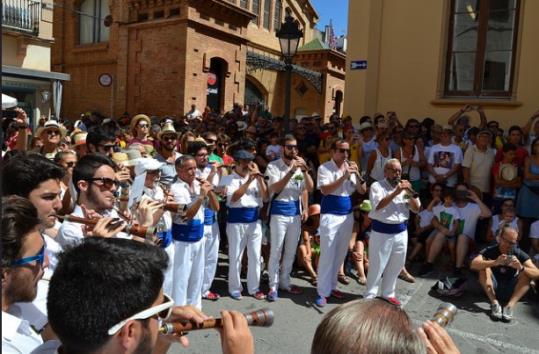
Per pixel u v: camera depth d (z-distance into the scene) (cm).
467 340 445
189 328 150
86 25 1919
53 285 124
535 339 451
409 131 759
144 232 253
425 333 152
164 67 1600
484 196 713
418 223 668
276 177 525
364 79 998
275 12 2373
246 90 2233
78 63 1906
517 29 868
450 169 717
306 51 2419
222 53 1689
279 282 552
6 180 239
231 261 521
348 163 507
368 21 988
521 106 869
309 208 617
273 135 815
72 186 342
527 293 555
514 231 510
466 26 914
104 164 284
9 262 163
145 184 389
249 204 514
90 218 262
